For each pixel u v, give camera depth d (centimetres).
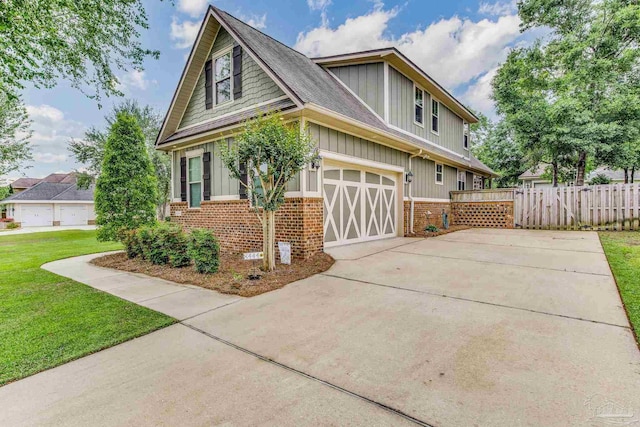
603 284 471
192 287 540
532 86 1538
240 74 856
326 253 741
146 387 251
